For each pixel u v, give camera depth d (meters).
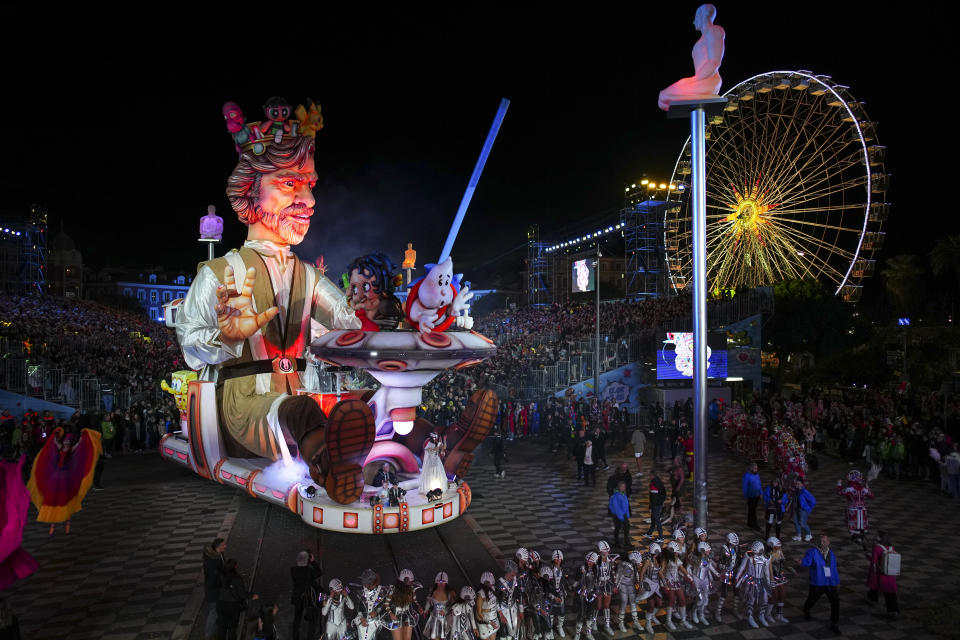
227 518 16.17
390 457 16.16
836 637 10.24
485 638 9.35
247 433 16.41
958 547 14.16
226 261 16.84
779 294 36.34
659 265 52.34
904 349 37.19
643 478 20.72
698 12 12.07
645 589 10.55
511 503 17.86
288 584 12.00
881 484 19.95
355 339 14.23
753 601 10.65
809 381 41.25
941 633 10.30
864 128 36.28
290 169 17.14
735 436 25.08
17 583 12.23
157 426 25.86
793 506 14.80
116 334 47.34
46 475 14.76
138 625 10.51
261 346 17.08
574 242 66.19
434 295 13.98
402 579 9.54
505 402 29.52
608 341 36.41
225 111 16.98
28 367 29.08
